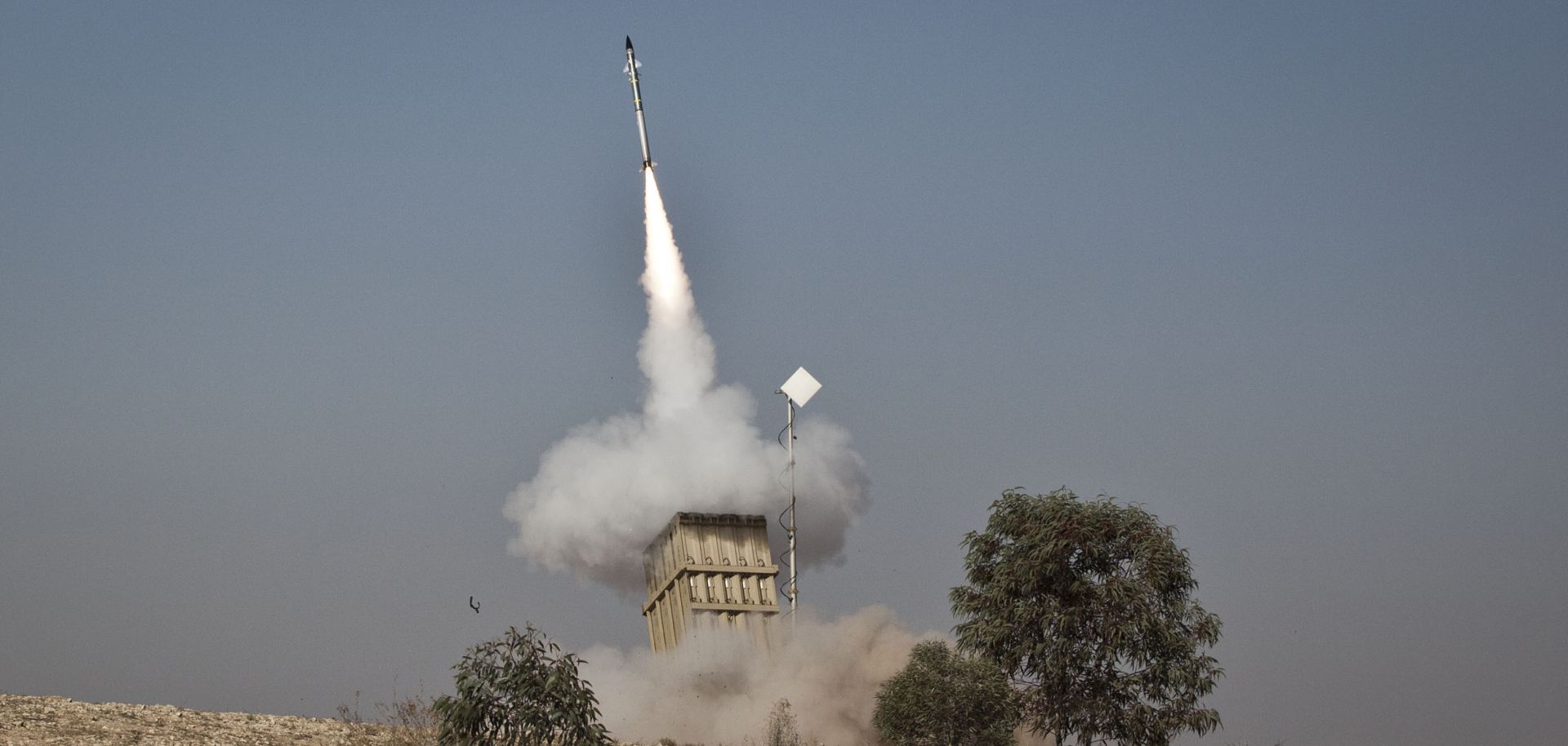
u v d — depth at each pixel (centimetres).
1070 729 8538
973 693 9344
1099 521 8600
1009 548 8788
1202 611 8500
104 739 7831
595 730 7212
